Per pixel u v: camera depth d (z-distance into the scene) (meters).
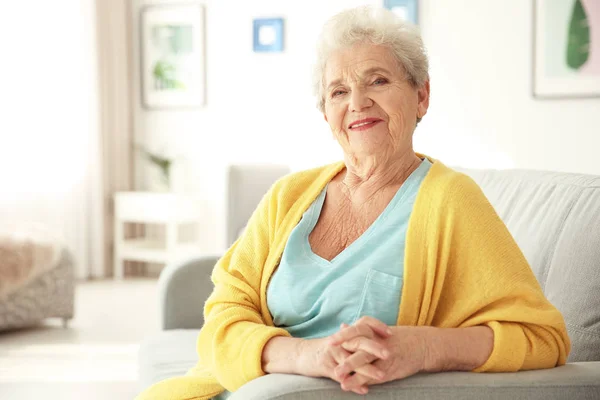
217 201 6.09
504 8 4.86
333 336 1.11
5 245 4.10
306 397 1.05
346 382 1.05
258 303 1.42
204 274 2.20
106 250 6.36
